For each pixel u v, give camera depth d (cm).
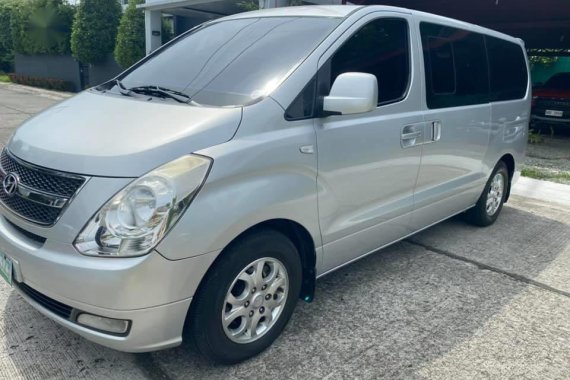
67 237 215
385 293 347
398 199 345
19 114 1196
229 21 359
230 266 236
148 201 210
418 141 346
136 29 1731
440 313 323
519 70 510
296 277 276
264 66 281
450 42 389
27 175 239
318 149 270
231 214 227
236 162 230
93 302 211
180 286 218
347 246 311
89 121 254
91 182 216
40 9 2161
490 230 495
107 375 248
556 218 545
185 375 251
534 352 284
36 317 294
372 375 257
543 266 407
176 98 275
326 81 280
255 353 265
